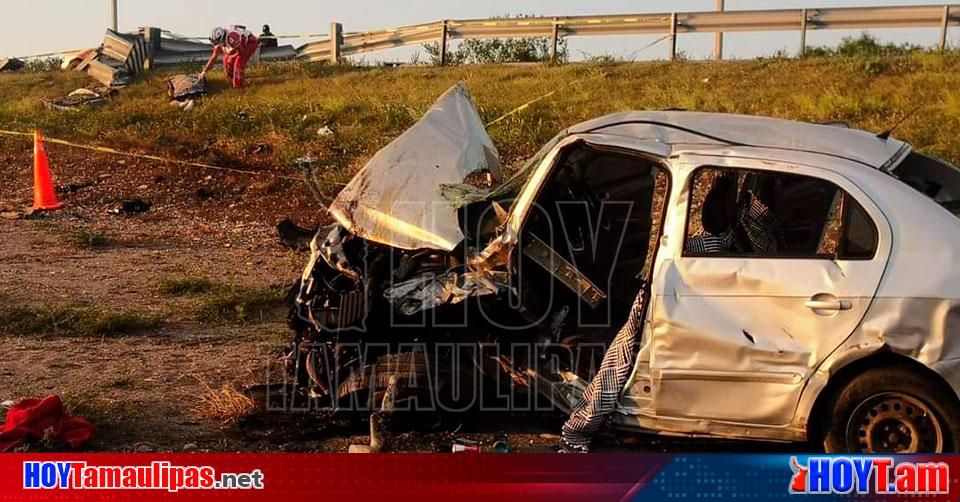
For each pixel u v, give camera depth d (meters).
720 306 4.88
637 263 5.97
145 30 23.83
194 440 5.64
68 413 5.93
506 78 19.72
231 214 14.05
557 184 5.71
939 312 4.60
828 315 4.73
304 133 16.75
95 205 14.81
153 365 7.16
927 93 14.68
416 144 6.23
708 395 4.91
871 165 4.94
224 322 8.53
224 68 21.48
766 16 20.28
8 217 14.06
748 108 15.08
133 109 19.34
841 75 16.52
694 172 5.03
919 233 4.71
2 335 7.97
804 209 5.54
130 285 10.03
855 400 4.73
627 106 15.91
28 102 20.56
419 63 23.23
